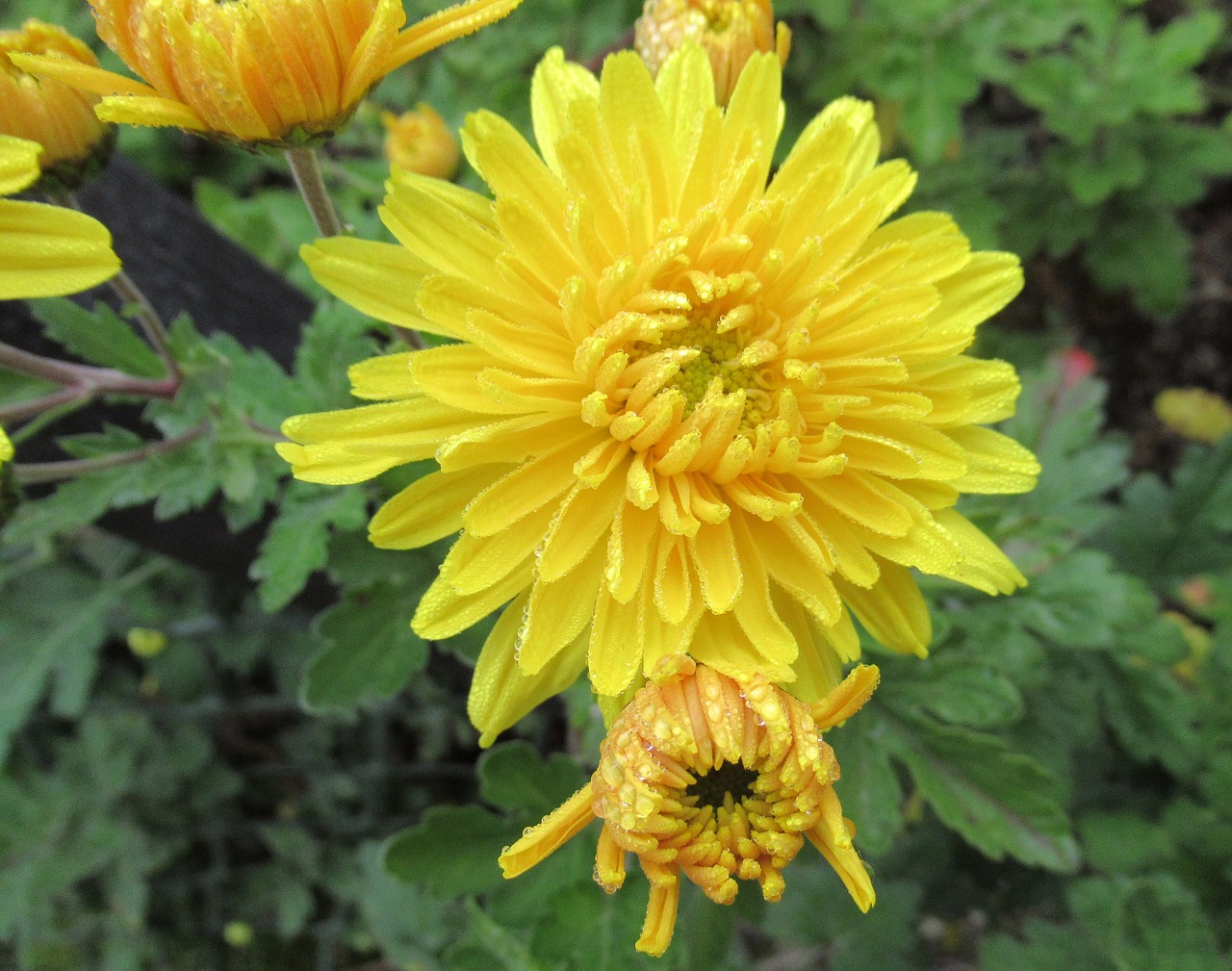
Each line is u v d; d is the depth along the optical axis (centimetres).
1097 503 23
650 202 10
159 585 24
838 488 10
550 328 10
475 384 9
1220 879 19
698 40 12
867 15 24
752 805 9
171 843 25
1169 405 28
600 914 13
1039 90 24
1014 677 16
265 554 14
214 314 16
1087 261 27
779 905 20
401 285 10
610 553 9
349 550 14
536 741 23
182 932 27
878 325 10
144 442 15
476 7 10
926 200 25
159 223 16
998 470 11
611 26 23
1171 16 32
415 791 27
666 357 9
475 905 15
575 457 10
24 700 20
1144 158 26
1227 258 31
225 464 14
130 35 9
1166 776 22
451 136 20
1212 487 22
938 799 15
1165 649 17
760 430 10
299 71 9
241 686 27
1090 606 17
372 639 14
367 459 10
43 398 13
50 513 13
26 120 11
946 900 21
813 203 10
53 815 24
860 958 19
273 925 26
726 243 10
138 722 25
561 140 9
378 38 9
